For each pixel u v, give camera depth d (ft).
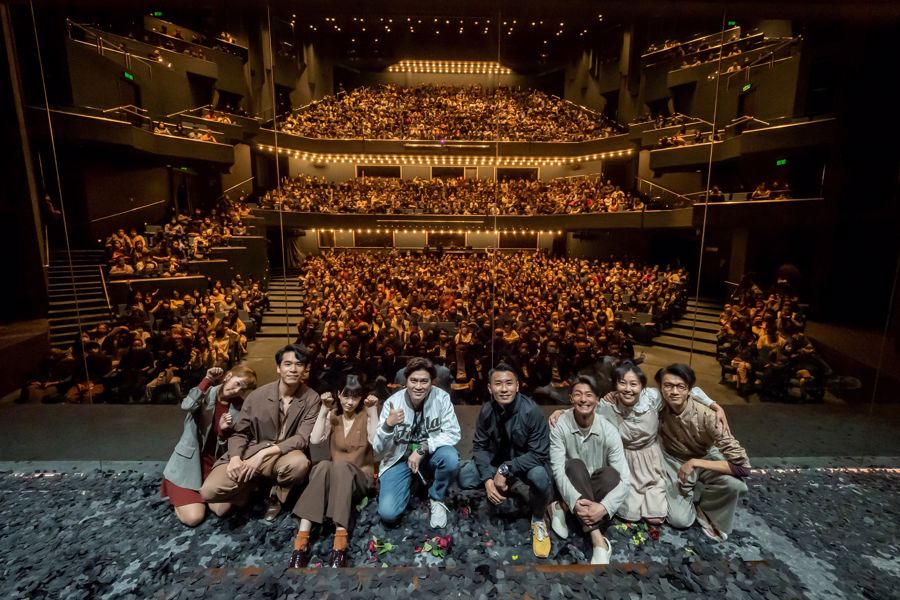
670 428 8.44
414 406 8.55
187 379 20.26
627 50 58.49
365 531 8.11
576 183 63.16
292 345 8.38
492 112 65.21
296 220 54.95
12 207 24.90
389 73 70.33
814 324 28.25
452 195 62.28
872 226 27.68
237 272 42.57
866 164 28.27
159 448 10.76
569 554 7.62
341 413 9.02
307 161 66.03
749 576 6.79
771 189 36.63
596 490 7.96
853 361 19.89
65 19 33.40
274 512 8.40
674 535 8.16
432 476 8.86
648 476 8.54
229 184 56.24
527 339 19.48
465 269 49.08
